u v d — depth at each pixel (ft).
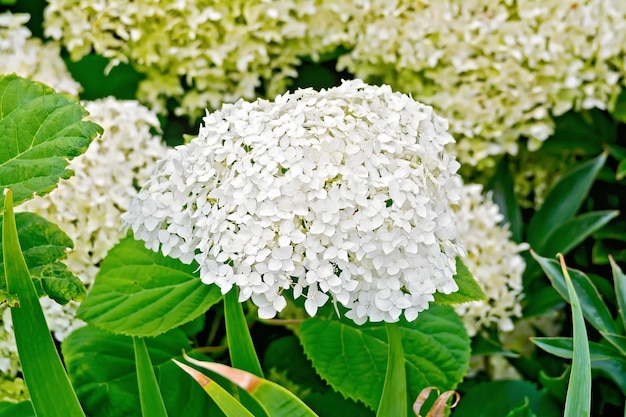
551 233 3.75
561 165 4.02
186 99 3.83
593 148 3.93
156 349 3.07
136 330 2.82
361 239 2.60
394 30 3.76
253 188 2.64
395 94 2.79
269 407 2.55
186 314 2.85
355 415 3.26
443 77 3.79
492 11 3.75
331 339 3.05
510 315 3.66
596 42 3.74
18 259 2.55
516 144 3.82
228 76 3.84
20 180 2.73
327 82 4.02
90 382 3.01
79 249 3.27
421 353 3.03
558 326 3.91
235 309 2.68
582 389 2.64
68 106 2.80
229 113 2.79
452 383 3.00
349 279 2.60
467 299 2.84
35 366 2.60
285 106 2.73
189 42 3.74
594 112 3.92
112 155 3.34
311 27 3.84
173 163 2.79
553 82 3.76
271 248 2.62
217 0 3.69
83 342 3.07
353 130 2.67
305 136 2.66
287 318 3.64
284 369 3.40
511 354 3.49
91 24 3.73
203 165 2.73
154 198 2.78
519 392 3.40
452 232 2.73
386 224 2.63
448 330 3.05
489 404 3.40
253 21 3.73
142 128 3.45
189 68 3.76
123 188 3.34
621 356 3.14
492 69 3.77
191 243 2.73
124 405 3.00
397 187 2.63
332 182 2.64
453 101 3.78
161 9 3.66
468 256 3.57
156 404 2.73
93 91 3.85
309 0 3.78
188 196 2.78
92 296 2.92
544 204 3.84
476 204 3.62
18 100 2.79
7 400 3.18
